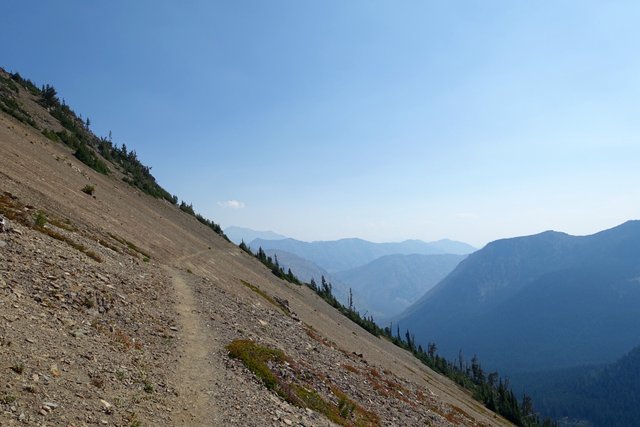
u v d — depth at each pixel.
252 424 16.70
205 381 18.97
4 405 10.73
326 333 66.19
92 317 19.88
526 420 145.88
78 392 13.11
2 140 56.53
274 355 27.81
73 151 98.25
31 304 17.58
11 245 22.47
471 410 81.31
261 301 57.06
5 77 125.12
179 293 33.72
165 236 68.69
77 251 28.30
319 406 24.05
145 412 14.09
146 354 19.27
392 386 47.38
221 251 96.25
